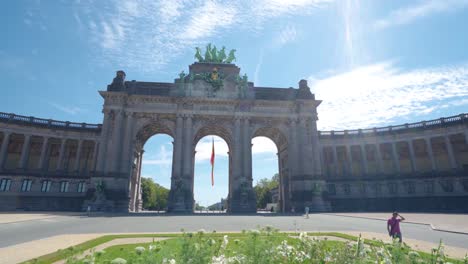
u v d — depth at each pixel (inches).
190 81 3031.5
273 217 1841.8
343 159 3656.5
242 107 2997.0
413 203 3026.6
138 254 288.7
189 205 2628.0
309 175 2866.6
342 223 1398.9
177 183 2625.5
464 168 2883.9
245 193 2662.4
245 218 1726.1
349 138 3476.9
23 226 1225.4
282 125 3073.3
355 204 3213.6
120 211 2573.8
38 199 2997.0
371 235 933.8
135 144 2967.5
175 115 2935.5
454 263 458.9
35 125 3152.1
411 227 1238.9
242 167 2800.2
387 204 3134.8
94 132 3344.0
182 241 328.2
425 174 3034.0
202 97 2938.0
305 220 1582.2
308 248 360.5
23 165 3038.9
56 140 3336.6
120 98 2851.9
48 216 1800.0
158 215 2046.0
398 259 330.0
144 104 2918.3
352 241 776.9
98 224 1334.9
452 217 1752.0
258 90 3149.6
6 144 3011.8
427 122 3174.2
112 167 2662.4
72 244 743.7
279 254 346.3
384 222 1454.2
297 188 2861.7
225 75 3100.4
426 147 3383.4
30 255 597.3
